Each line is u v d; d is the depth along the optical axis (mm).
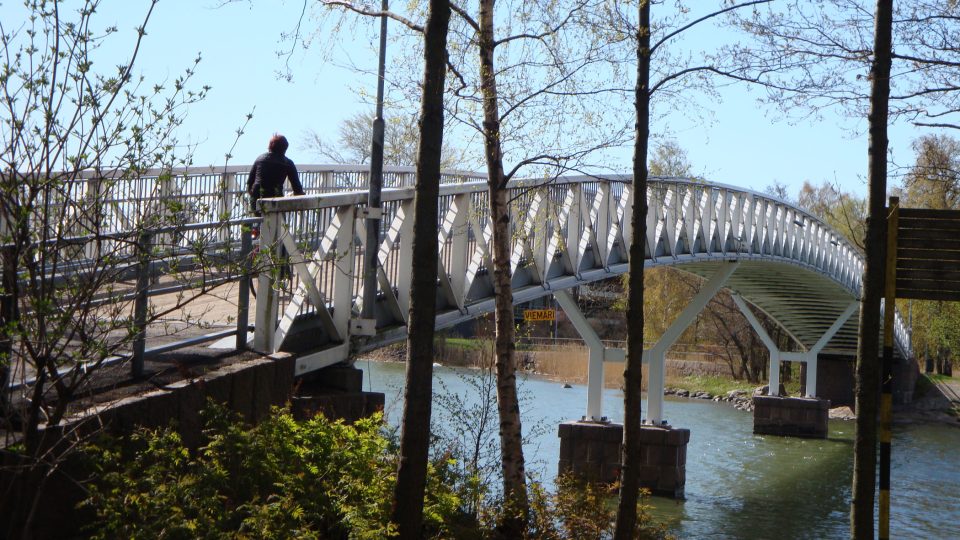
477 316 16828
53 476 6758
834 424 55219
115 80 5770
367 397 11555
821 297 48125
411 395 8188
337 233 12172
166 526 6473
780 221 38125
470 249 17609
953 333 58969
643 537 12711
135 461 6926
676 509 26375
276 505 7254
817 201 85375
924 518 26609
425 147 8273
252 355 10008
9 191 5547
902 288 11633
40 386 5750
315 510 8078
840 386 62000
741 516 25750
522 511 11336
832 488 31062
